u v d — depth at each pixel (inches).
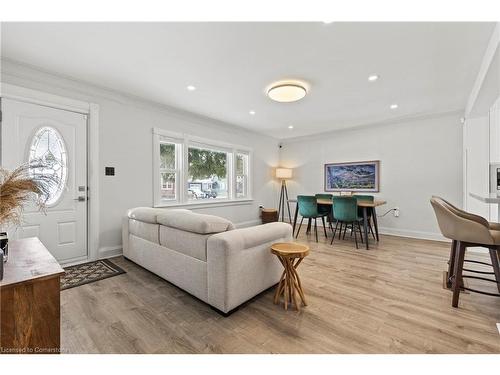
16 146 100.7
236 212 211.9
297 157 250.4
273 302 81.0
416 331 64.2
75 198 117.1
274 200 257.1
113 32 78.6
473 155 140.6
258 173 236.8
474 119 140.2
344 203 156.3
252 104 149.6
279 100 126.7
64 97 113.0
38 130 106.3
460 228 76.0
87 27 76.0
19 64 100.0
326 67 101.8
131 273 105.7
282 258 79.4
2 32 78.5
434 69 103.4
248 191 226.8
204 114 170.9
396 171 188.2
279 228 92.4
